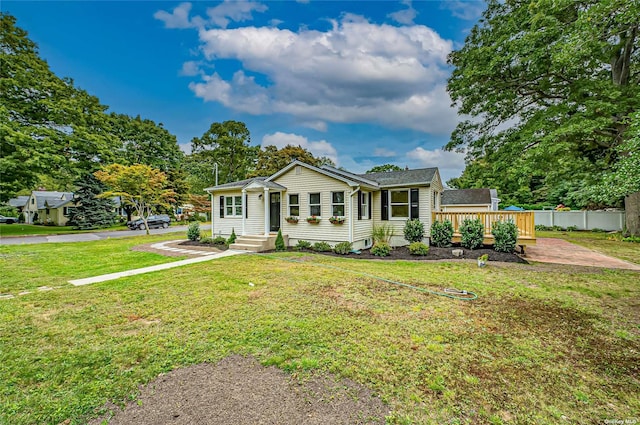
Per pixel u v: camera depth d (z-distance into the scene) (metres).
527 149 13.41
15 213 42.97
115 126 29.27
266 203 12.19
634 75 12.77
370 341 3.49
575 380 2.73
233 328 3.88
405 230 11.48
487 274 7.05
